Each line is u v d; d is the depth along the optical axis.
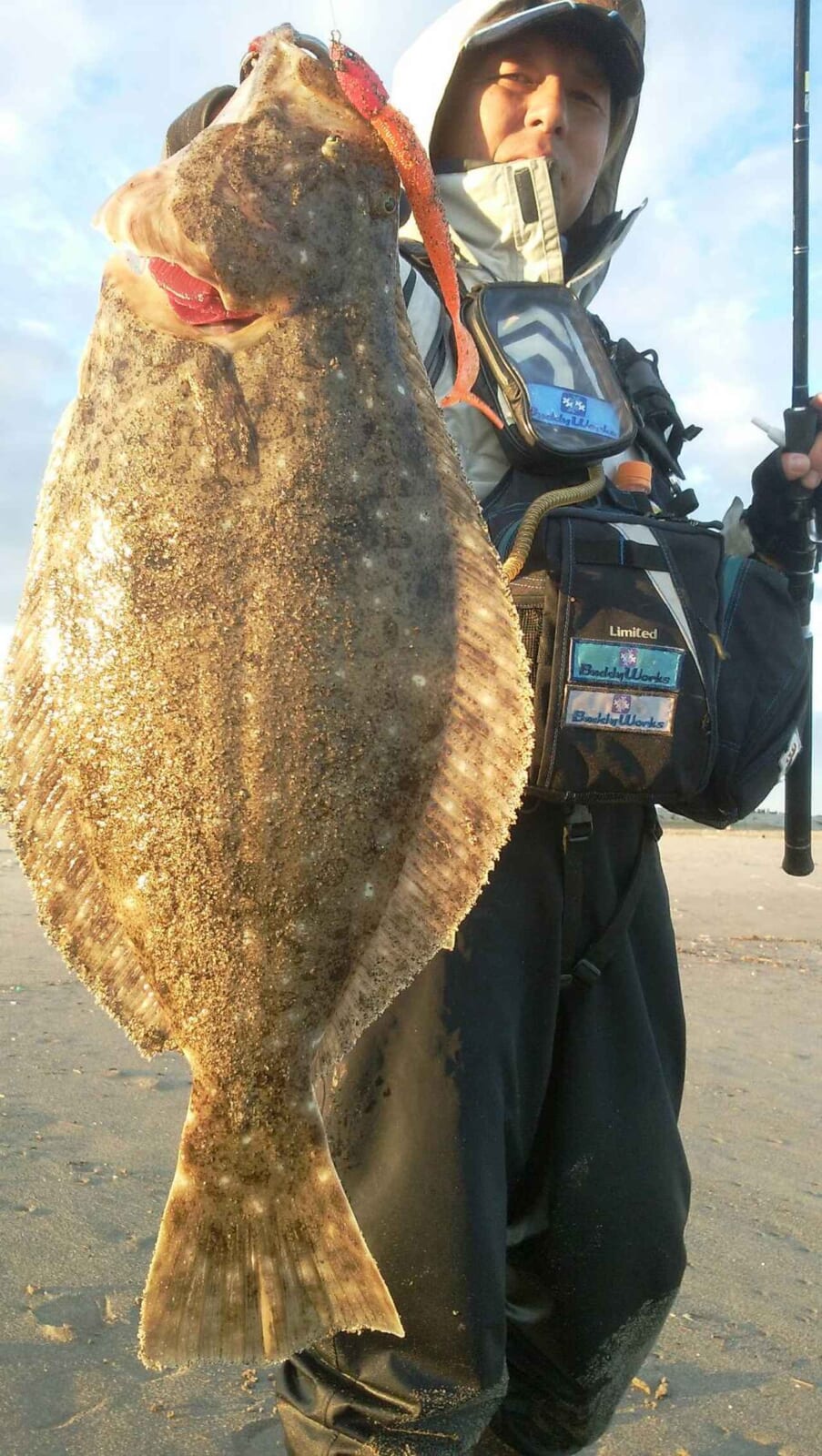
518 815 1.83
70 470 1.50
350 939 1.54
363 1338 1.65
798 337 2.30
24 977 5.61
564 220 2.29
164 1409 2.28
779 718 1.97
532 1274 1.89
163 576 1.45
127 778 1.48
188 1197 1.49
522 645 1.55
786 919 9.69
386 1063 1.70
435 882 1.57
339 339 1.49
